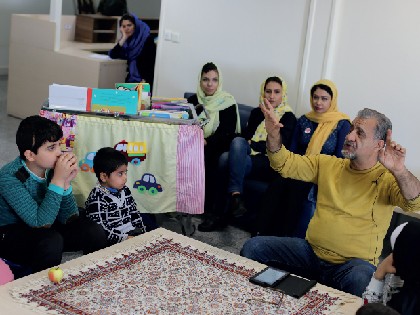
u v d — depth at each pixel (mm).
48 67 6199
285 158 3100
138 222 3334
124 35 5934
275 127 3033
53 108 3621
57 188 2822
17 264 2811
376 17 4398
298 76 4848
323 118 4227
